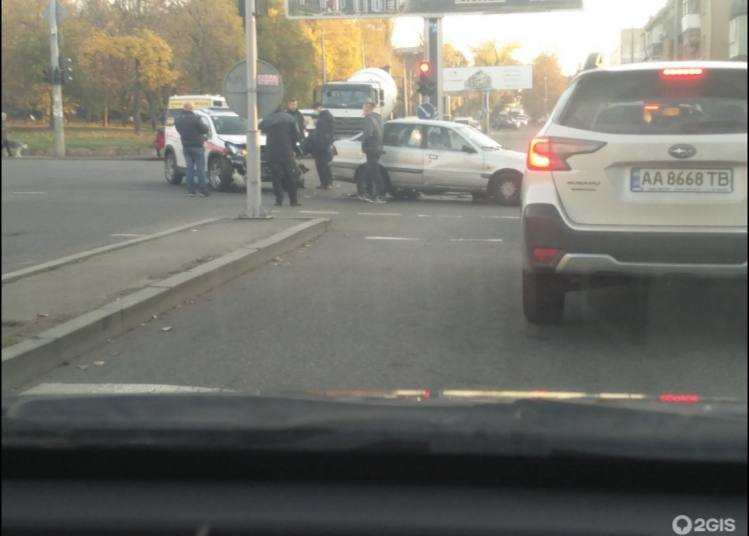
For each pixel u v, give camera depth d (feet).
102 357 23.15
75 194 65.82
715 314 26.00
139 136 158.61
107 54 147.84
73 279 29.91
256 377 21.21
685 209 21.03
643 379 20.52
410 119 65.21
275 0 154.20
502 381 20.51
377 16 104.01
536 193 22.04
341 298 29.86
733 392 19.47
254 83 46.03
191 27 154.61
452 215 54.80
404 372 21.39
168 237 39.99
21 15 88.38
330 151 69.41
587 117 22.20
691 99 21.98
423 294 30.32
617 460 11.08
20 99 125.39
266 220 46.42
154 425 11.93
